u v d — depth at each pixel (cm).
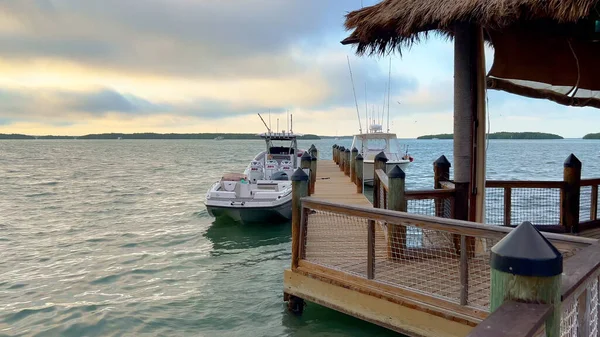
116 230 1136
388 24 431
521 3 328
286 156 1554
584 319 185
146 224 1215
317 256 492
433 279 399
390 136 1870
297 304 512
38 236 1071
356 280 423
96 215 1377
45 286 696
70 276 748
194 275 741
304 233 481
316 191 1184
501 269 129
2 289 683
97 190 2097
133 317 561
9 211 1468
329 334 477
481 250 436
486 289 370
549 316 124
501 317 119
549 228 568
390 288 394
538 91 549
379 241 536
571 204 565
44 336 516
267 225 1116
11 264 828
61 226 1198
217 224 1167
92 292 664
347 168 1658
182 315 565
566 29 492
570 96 570
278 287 662
